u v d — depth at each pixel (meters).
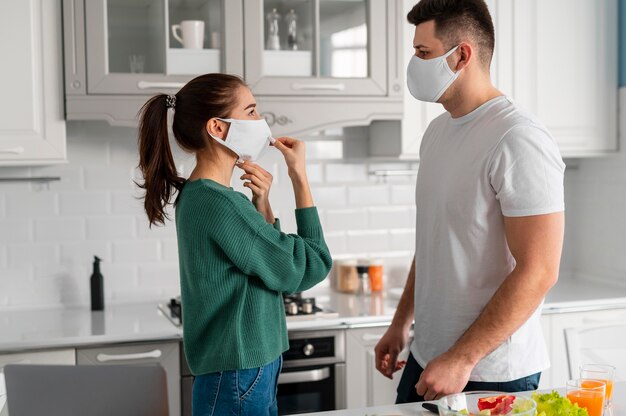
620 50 3.51
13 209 3.21
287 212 3.51
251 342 1.81
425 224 2.12
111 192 3.31
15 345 2.67
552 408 1.48
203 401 1.83
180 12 2.99
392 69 3.17
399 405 1.80
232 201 1.78
